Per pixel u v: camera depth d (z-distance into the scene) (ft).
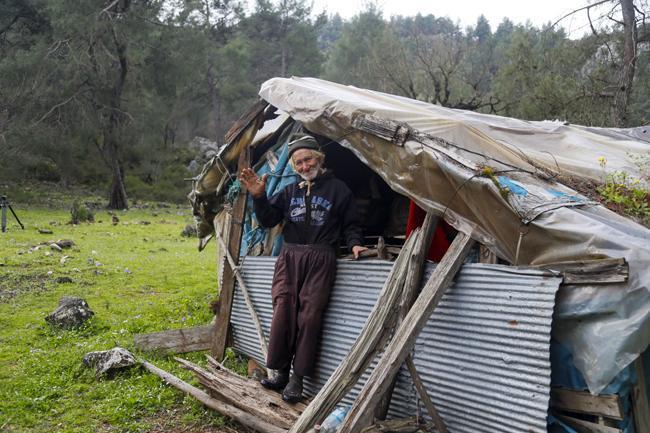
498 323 10.78
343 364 11.52
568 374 10.32
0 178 78.28
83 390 16.69
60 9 73.00
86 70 76.84
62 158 83.97
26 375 17.62
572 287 10.09
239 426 14.39
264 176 14.16
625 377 9.82
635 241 10.02
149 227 60.49
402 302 11.72
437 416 11.35
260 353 16.65
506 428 10.60
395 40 79.61
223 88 117.91
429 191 12.25
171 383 16.38
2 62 76.23
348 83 105.29
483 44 80.12
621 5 44.45
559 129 20.86
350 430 10.07
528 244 10.88
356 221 14.20
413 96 72.74
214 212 21.56
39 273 32.63
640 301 9.45
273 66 135.23
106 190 104.22
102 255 39.70
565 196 12.01
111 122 81.97
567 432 10.37
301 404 13.69
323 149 17.89
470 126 14.53
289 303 13.96
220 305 18.06
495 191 11.18
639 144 20.65
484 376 10.94
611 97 47.93
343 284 13.80
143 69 83.25
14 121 75.25
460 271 11.49
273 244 16.99
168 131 120.06
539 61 54.44
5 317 23.88
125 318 24.35
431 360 11.82
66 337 21.44
